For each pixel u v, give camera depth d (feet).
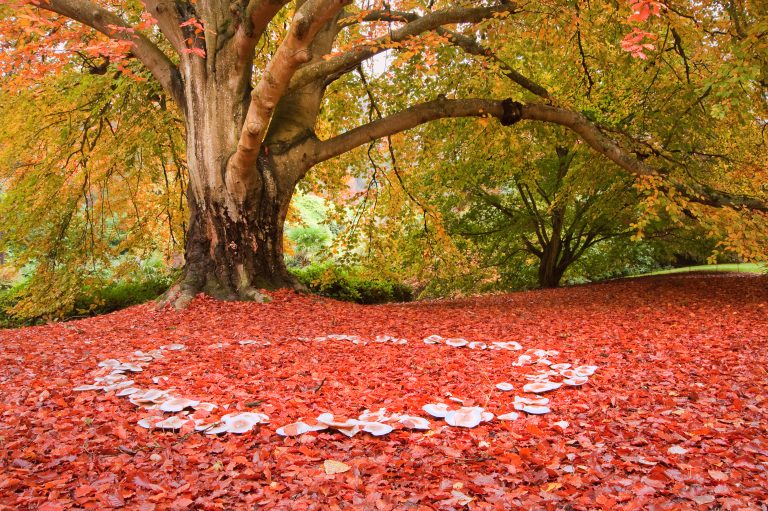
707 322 21.31
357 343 18.10
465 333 20.29
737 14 27.35
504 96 33.81
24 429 10.11
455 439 9.76
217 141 26.61
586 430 10.09
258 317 23.36
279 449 9.08
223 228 27.04
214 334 19.77
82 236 36.63
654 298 30.94
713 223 27.66
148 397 11.78
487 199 52.44
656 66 34.04
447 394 12.32
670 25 27.91
